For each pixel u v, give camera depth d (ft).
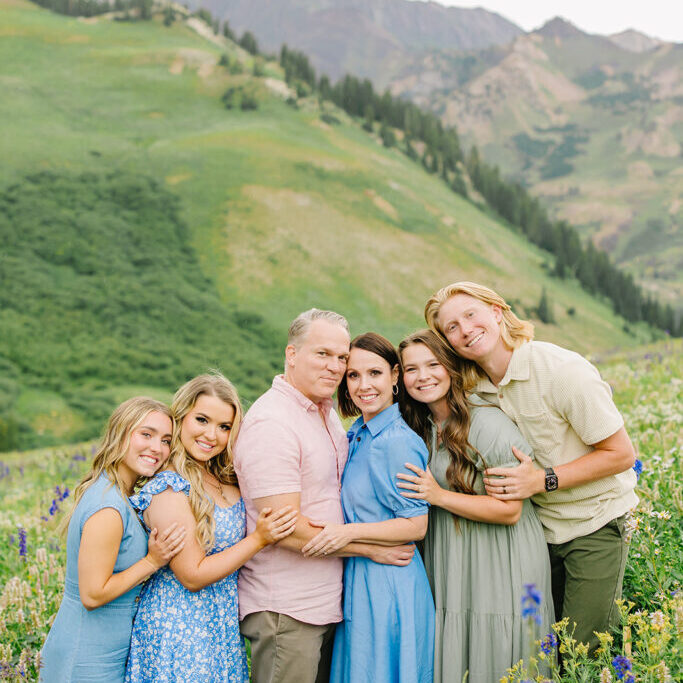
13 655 14.57
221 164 512.63
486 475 12.69
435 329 13.71
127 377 325.62
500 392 13.24
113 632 11.77
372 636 12.42
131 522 11.83
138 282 389.39
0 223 410.31
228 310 379.76
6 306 357.41
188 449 12.57
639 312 578.66
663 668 9.87
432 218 546.67
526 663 12.14
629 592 13.91
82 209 440.86
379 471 12.64
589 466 12.54
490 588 12.71
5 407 290.56
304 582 12.58
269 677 12.60
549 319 482.28
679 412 24.98
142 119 594.65
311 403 12.98
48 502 30.45
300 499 12.67
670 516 14.66
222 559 11.79
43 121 552.00
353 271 437.17
